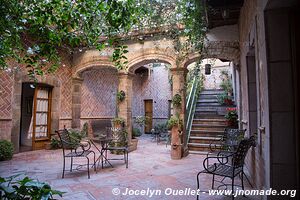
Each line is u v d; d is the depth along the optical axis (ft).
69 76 27.76
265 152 8.58
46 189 5.17
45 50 8.87
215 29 19.99
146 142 31.65
